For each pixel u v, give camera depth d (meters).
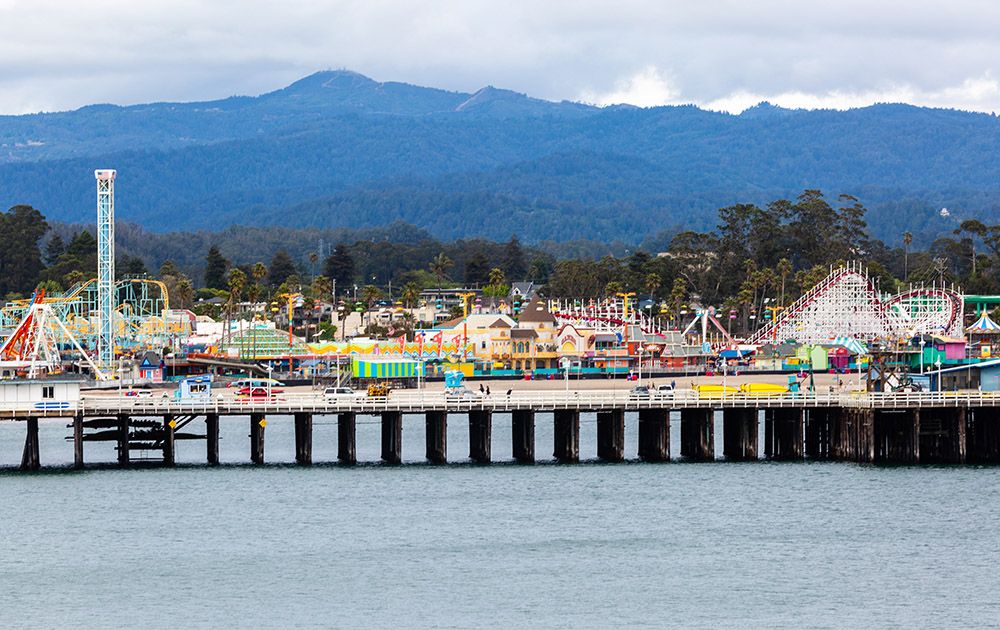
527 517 183.00
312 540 171.12
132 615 142.50
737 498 194.00
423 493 196.88
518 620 141.00
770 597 149.12
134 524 178.38
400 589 151.25
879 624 140.75
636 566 160.62
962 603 147.50
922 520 181.62
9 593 149.75
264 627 138.62
